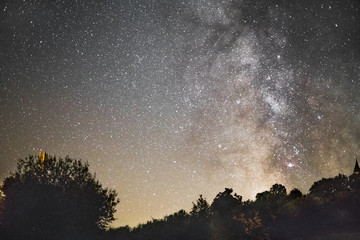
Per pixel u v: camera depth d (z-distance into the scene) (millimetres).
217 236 14023
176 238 14445
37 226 11117
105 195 12859
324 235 12977
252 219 14836
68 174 12430
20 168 12086
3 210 11141
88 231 11984
